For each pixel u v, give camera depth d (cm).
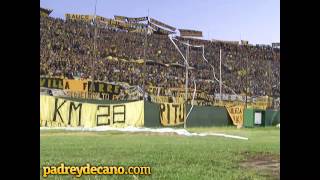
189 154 1078
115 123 1823
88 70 2566
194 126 2078
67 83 2341
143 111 1898
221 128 2003
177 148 1185
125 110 1858
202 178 842
